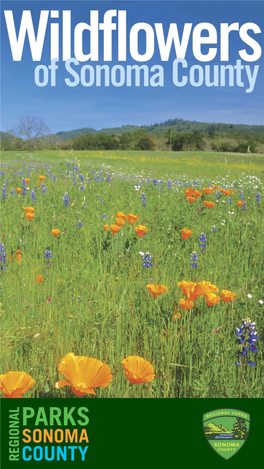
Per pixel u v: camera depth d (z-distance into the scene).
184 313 2.58
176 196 8.31
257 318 2.62
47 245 4.44
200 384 1.83
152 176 17.73
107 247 4.08
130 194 8.30
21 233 4.84
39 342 2.37
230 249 4.38
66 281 3.28
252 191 9.52
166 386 1.94
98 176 12.11
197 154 53.81
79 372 1.40
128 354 2.22
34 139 63.88
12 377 1.43
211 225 5.52
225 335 2.38
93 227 5.23
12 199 7.53
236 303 2.78
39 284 3.25
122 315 2.60
